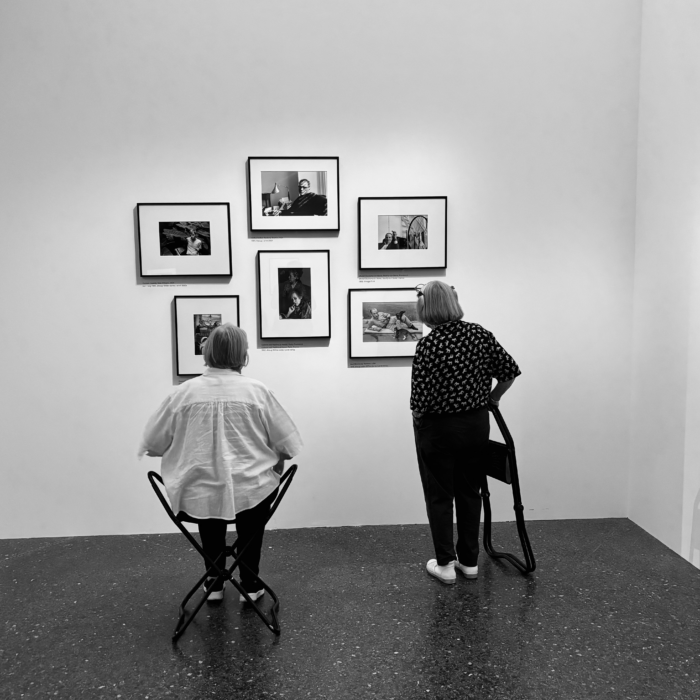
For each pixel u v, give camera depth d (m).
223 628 3.09
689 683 2.61
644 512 4.34
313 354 4.38
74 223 4.21
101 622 3.17
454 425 3.31
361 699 2.54
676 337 3.93
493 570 3.72
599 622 3.11
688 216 3.77
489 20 4.26
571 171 4.36
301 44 4.21
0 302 4.21
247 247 4.29
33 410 4.28
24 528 4.34
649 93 4.19
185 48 4.18
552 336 4.45
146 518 4.39
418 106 4.29
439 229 4.31
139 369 4.30
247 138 4.23
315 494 4.45
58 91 4.13
